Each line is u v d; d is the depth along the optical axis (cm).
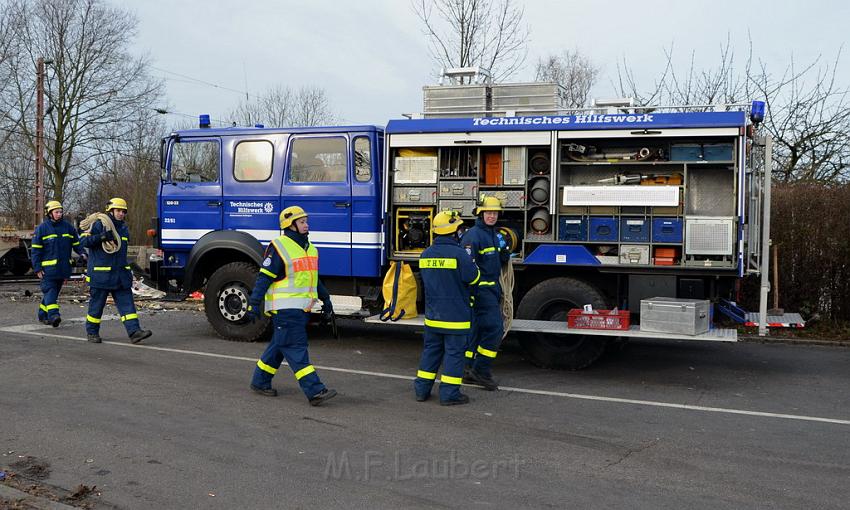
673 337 740
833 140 1489
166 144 1014
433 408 650
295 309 649
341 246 918
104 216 928
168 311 1294
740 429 597
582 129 808
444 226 666
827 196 1119
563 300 819
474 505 428
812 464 509
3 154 3712
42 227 1071
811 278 1129
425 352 676
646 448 540
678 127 773
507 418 620
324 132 927
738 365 877
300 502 430
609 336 782
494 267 719
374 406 654
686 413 647
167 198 1009
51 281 1080
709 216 778
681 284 796
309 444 539
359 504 428
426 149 881
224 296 970
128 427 573
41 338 973
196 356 864
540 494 446
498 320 721
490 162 859
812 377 812
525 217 836
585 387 747
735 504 433
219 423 589
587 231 814
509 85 925
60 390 686
